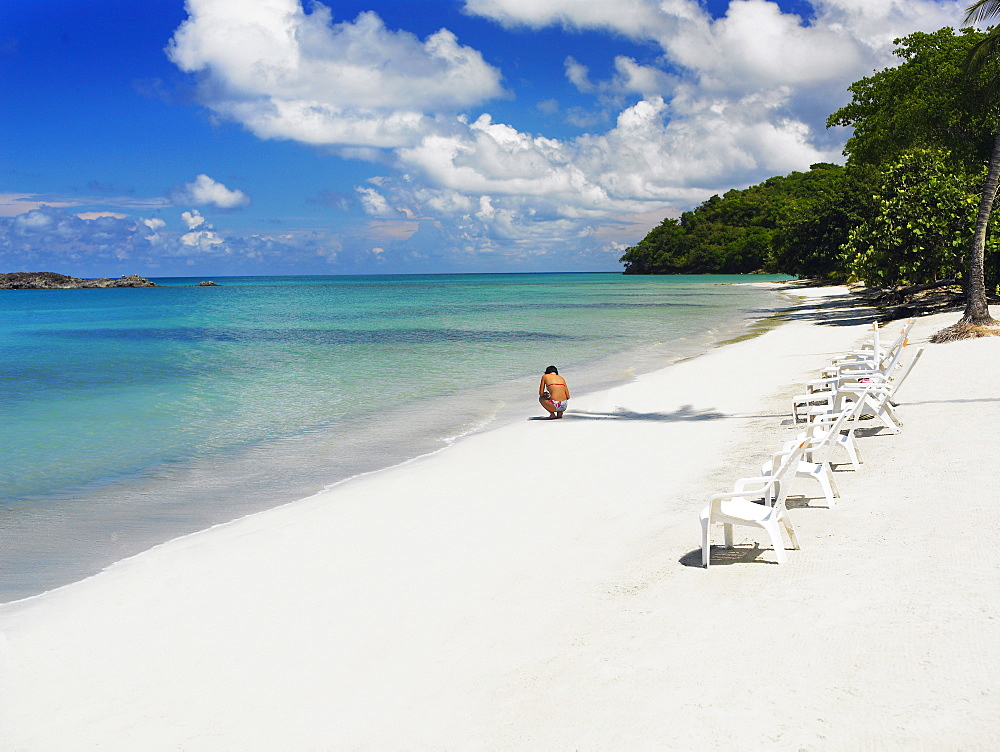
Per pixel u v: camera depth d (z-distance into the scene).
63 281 165.62
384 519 8.55
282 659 5.28
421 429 14.23
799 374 17.91
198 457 12.38
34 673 5.34
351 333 39.25
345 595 6.39
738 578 5.86
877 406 10.39
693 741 3.73
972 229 28.09
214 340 36.69
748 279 140.75
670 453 10.81
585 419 14.26
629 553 6.80
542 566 6.68
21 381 21.95
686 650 4.73
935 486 7.51
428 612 5.89
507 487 9.59
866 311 37.72
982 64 23.92
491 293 102.25
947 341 19.75
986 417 10.25
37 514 9.41
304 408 16.84
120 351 31.25
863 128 43.44
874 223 31.66
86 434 14.27
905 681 3.99
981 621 4.52
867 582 5.38
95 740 4.43
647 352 26.78
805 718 3.79
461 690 4.61
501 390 18.98
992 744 3.37
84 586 7.05
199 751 4.23
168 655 5.48
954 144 34.75
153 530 8.74
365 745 4.13
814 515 7.22
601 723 4.02
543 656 4.94
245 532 8.45
